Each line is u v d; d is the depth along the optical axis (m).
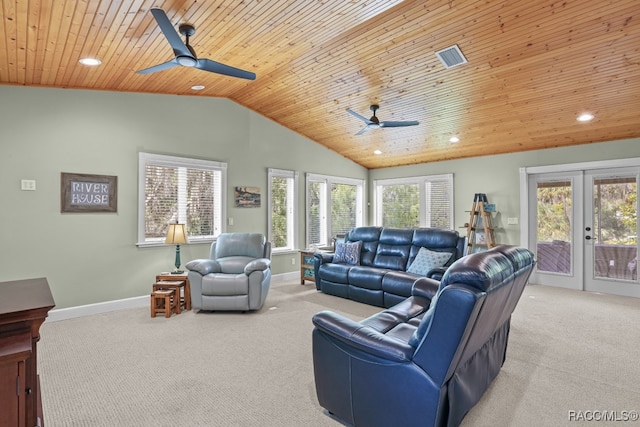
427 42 3.60
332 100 5.20
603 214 5.32
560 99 4.30
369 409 1.86
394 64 4.05
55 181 4.01
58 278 4.04
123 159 4.50
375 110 5.21
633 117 4.50
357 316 4.14
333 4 2.88
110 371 2.69
